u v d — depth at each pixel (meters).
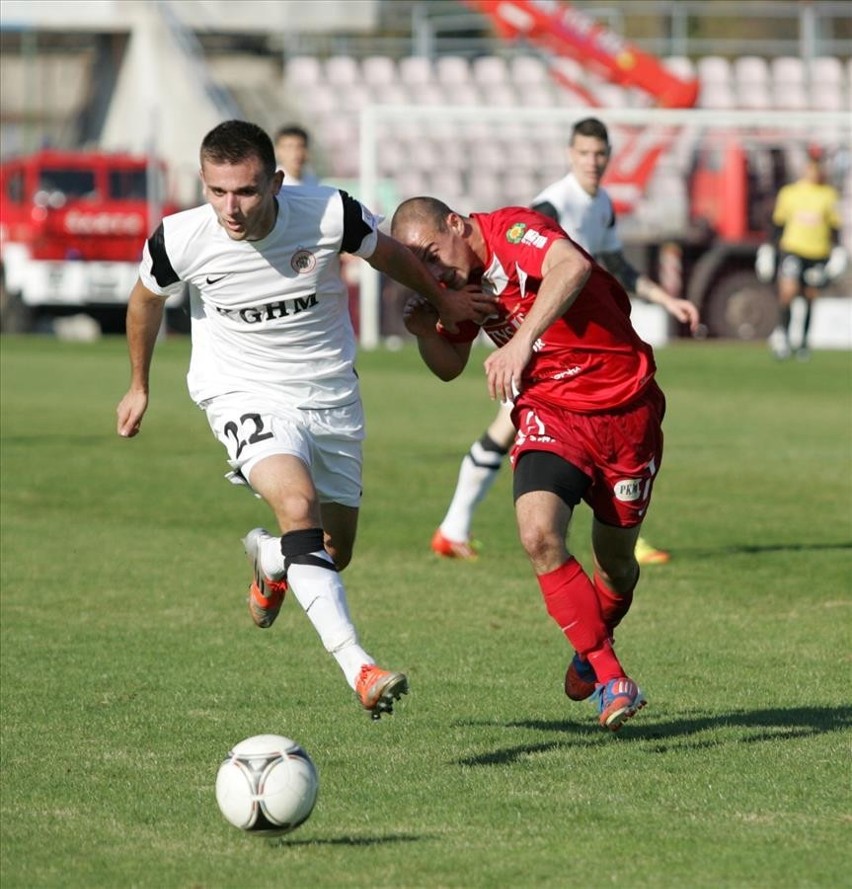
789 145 98.38
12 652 23.58
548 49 105.69
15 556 31.81
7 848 14.82
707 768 17.59
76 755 18.09
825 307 98.38
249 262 17.98
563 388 18.64
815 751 18.28
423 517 37.31
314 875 14.02
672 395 67.06
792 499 40.03
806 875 13.98
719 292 97.88
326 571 17.11
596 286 18.61
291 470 17.75
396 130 111.62
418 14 127.69
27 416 56.66
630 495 18.97
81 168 96.25
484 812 15.94
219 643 24.36
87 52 135.88
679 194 98.75
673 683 21.94
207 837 15.16
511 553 32.97
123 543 33.41
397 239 18.92
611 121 87.88
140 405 19.27
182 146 119.12
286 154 39.38
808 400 65.50
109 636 24.77
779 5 155.12
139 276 18.41
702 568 31.08
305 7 126.88
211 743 18.66
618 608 20.52
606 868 14.18
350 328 19.17
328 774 17.36
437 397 66.56
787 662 23.20
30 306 97.19
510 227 18.61
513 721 19.86
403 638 24.80
